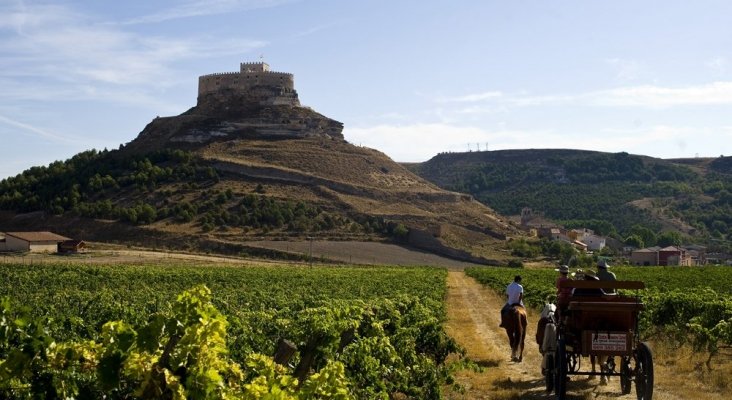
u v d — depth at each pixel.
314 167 174.50
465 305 40.91
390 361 14.07
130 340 6.48
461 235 145.62
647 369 13.44
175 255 111.75
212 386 6.51
